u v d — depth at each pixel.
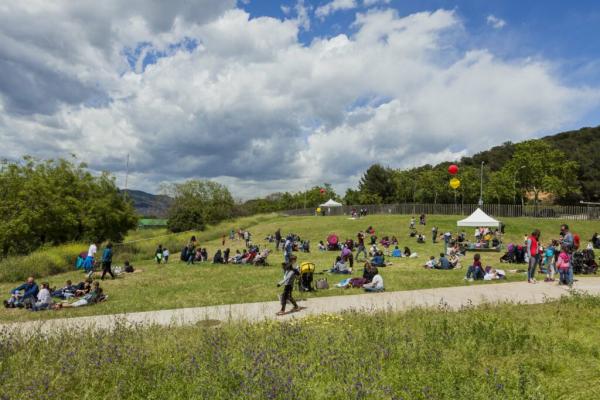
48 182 29.44
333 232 41.31
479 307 10.09
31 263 20.16
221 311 10.72
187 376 5.49
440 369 5.65
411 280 15.27
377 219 49.12
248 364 5.77
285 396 4.79
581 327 8.16
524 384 5.10
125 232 35.03
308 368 5.75
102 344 6.84
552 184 59.84
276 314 10.07
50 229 28.47
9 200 27.77
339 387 5.09
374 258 20.88
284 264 10.46
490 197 68.81
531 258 14.21
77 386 5.34
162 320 9.81
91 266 19.84
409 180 82.06
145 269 21.91
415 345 6.73
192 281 16.86
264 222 60.62
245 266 22.08
